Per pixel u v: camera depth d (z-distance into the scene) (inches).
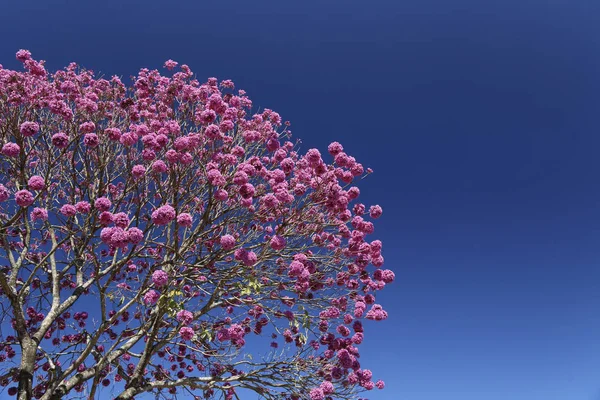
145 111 268.1
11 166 277.0
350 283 279.4
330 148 254.5
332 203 248.5
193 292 275.3
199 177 276.5
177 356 325.1
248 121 277.4
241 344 267.7
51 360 298.4
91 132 234.1
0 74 262.2
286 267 271.6
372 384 260.1
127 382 289.4
